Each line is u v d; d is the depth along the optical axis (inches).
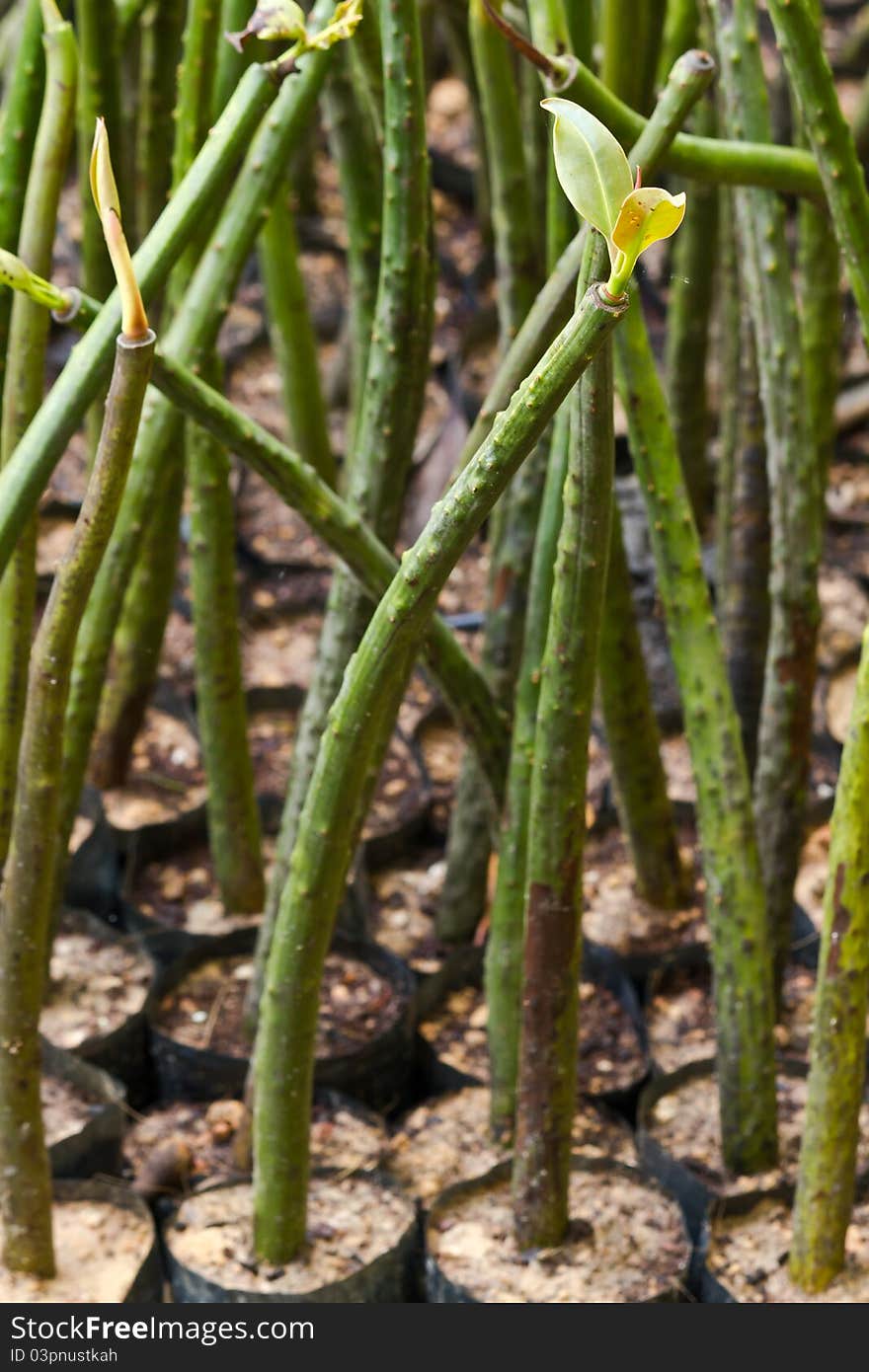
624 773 73.5
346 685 59.9
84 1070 70.6
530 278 69.7
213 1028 73.2
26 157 61.5
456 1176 70.0
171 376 59.6
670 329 83.0
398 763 81.3
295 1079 64.4
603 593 60.1
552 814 62.1
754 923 67.1
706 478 85.7
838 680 84.2
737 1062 67.8
